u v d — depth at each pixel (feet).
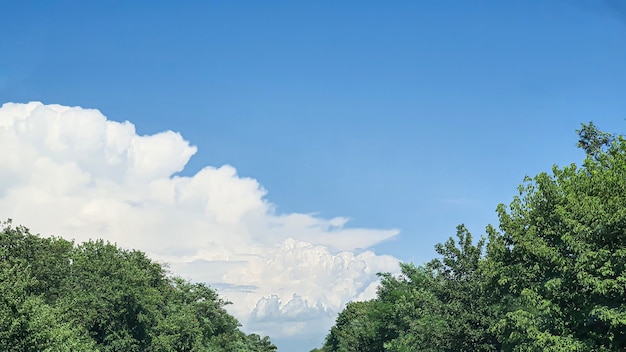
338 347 426.10
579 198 81.66
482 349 112.37
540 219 88.12
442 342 117.91
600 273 73.51
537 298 82.43
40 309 115.65
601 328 78.23
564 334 78.69
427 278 131.54
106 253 195.00
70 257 187.32
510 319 89.97
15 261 131.23
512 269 91.97
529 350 81.56
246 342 473.26
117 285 181.88
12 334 96.68
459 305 115.03
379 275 234.58
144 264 243.19
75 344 130.82
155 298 198.29
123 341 179.11
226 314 343.67
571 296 78.28
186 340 227.40
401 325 207.10
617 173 81.92
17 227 163.12
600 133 143.64
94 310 170.60
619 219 70.79
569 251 83.46
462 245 122.21
